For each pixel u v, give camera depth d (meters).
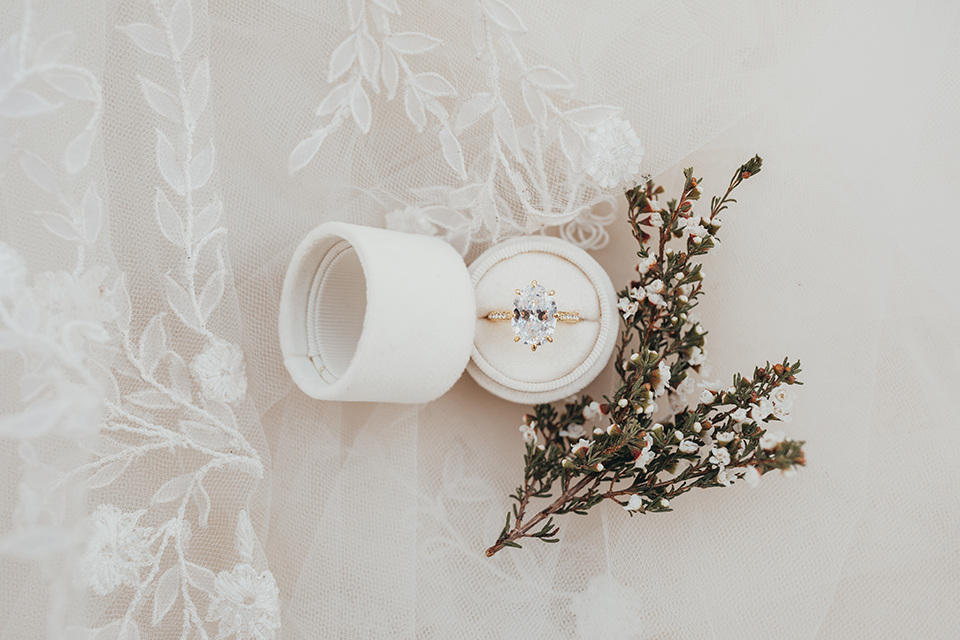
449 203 0.24
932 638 0.23
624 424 0.23
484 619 0.24
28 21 0.20
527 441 0.23
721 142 0.24
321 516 0.24
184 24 0.22
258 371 0.24
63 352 0.20
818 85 0.24
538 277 0.24
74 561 0.20
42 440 0.20
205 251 0.22
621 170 0.23
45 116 0.20
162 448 0.22
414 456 0.24
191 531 0.22
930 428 0.24
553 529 0.24
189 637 0.22
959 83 0.24
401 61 0.23
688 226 0.23
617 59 0.23
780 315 0.24
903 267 0.24
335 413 0.24
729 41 0.23
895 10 0.24
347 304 0.24
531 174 0.23
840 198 0.24
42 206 0.20
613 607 0.24
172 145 0.22
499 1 0.22
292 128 0.23
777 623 0.24
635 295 0.23
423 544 0.24
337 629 0.23
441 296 0.22
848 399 0.24
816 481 0.24
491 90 0.23
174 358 0.22
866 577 0.24
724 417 0.22
